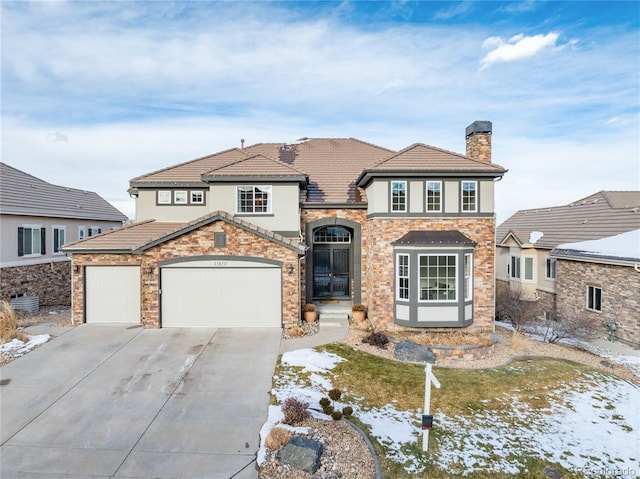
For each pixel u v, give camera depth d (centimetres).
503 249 2420
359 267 1597
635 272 1430
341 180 1727
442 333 1351
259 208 1506
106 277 1388
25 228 1797
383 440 706
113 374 952
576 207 2312
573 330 1470
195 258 1334
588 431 780
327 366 1031
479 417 820
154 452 645
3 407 788
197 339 1213
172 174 1636
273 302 1356
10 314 1268
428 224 1388
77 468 600
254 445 668
